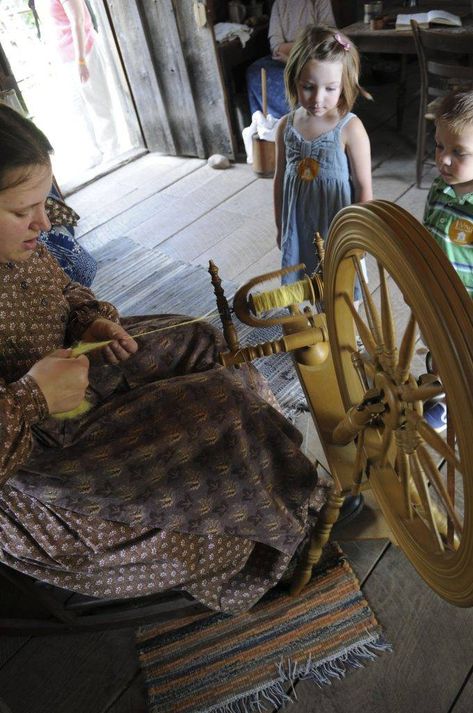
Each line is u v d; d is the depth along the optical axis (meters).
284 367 1.86
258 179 3.10
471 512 0.55
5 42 4.52
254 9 3.50
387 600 1.23
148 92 3.44
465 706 1.06
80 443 1.01
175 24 3.00
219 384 1.08
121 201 3.19
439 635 1.16
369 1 3.61
